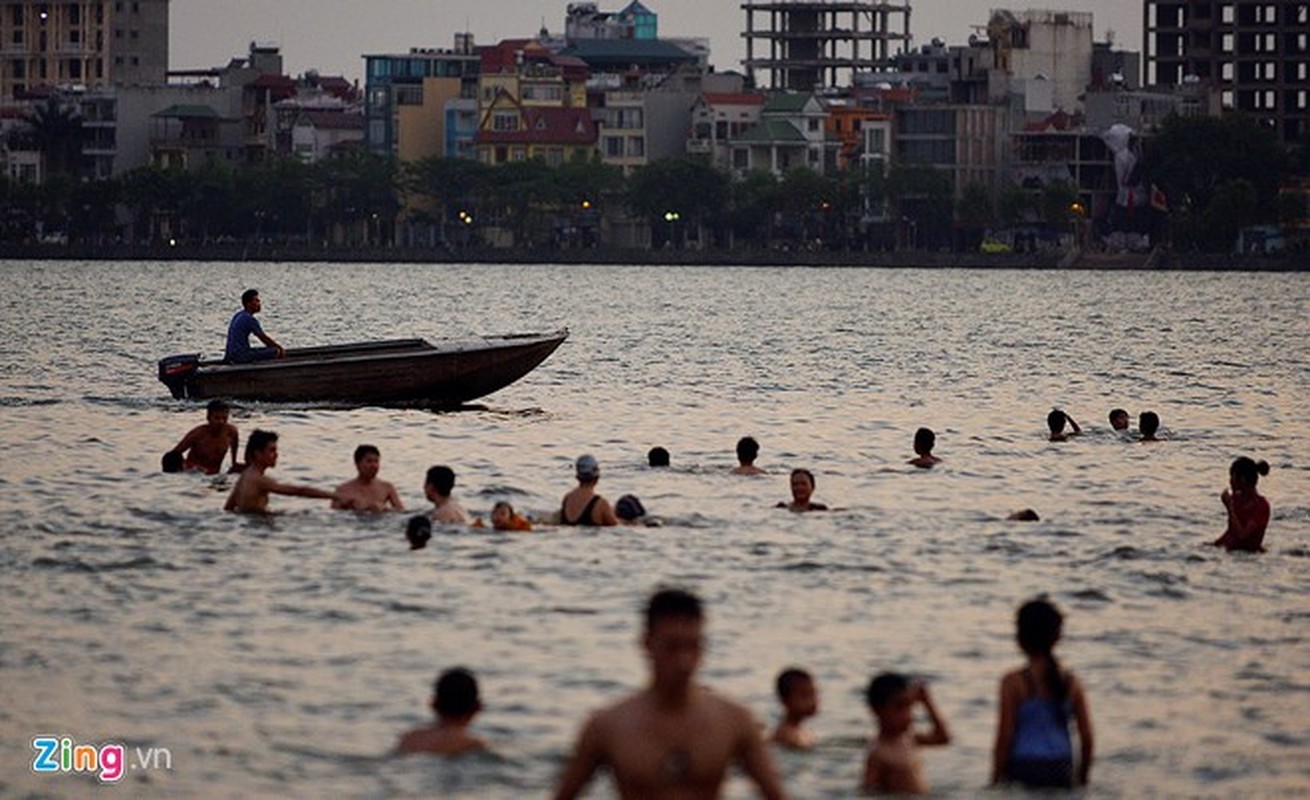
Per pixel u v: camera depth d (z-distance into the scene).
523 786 65.50
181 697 74.31
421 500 120.06
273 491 109.50
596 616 86.38
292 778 66.31
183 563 96.50
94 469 129.00
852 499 120.62
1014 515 112.81
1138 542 105.88
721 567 96.88
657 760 50.38
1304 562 100.75
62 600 88.81
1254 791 65.94
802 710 69.00
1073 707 65.38
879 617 87.06
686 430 165.25
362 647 81.12
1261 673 79.12
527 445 150.00
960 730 71.31
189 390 169.50
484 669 77.88
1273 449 153.75
